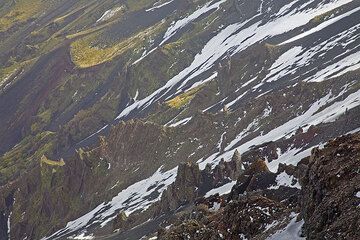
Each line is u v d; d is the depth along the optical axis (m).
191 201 152.50
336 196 52.59
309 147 127.38
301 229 56.81
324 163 58.88
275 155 137.75
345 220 48.69
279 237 58.88
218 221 73.38
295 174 86.69
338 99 150.25
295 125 155.62
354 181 52.88
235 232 68.12
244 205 70.25
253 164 99.88
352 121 121.50
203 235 71.38
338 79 160.62
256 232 65.62
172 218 131.50
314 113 155.75
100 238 170.75
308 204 58.06
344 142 61.47
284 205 69.38
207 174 154.88
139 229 155.88
